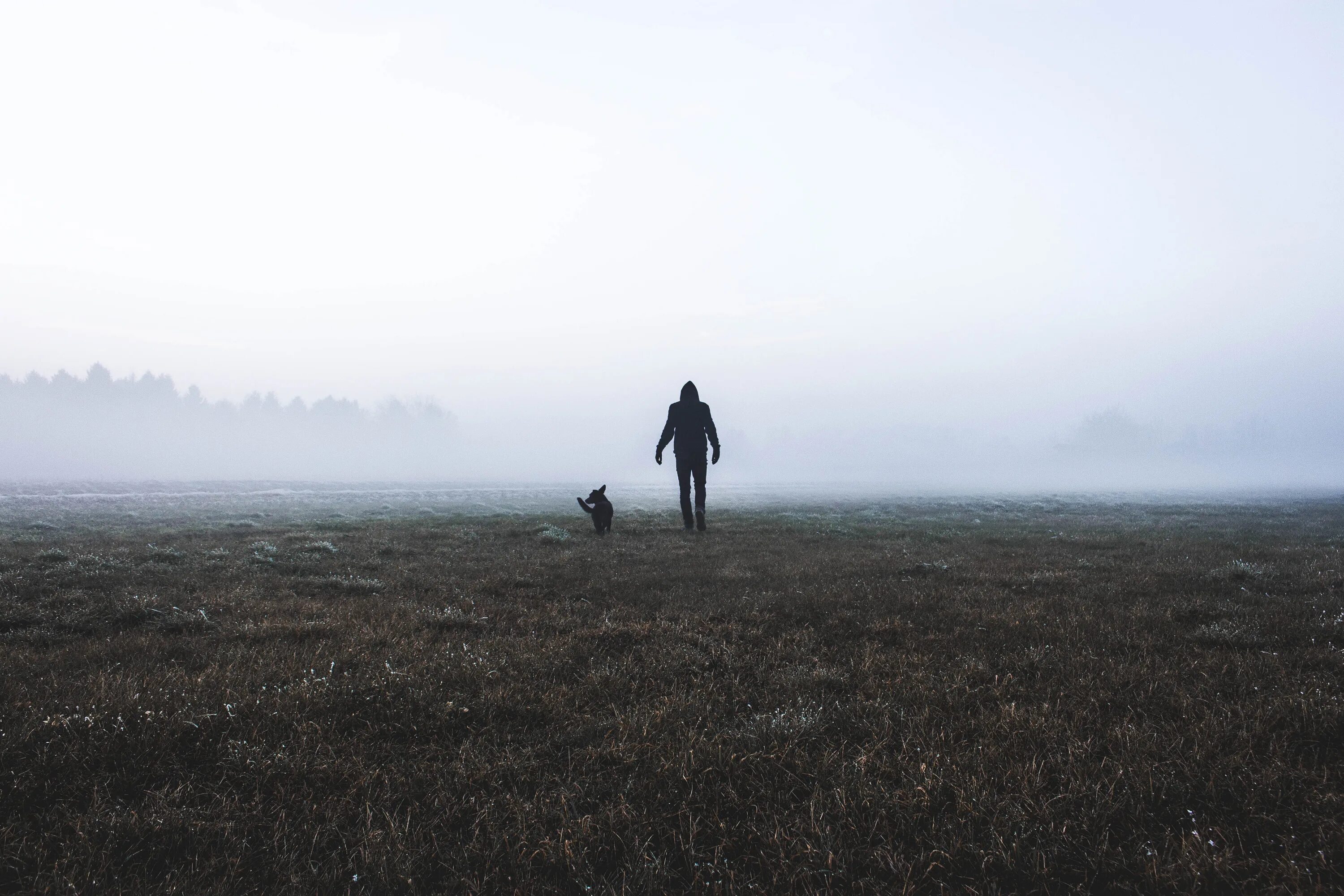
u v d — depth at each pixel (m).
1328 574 8.80
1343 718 3.68
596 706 4.20
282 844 2.70
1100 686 4.47
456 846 2.71
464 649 5.36
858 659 5.23
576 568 10.05
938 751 3.47
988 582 8.76
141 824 2.74
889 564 10.36
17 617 6.10
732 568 9.89
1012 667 4.98
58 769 3.15
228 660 4.99
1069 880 2.53
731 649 5.48
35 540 12.70
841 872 2.54
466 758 3.39
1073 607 7.10
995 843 2.70
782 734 3.69
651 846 2.76
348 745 3.54
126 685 4.21
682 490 15.77
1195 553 11.59
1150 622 6.34
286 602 7.24
